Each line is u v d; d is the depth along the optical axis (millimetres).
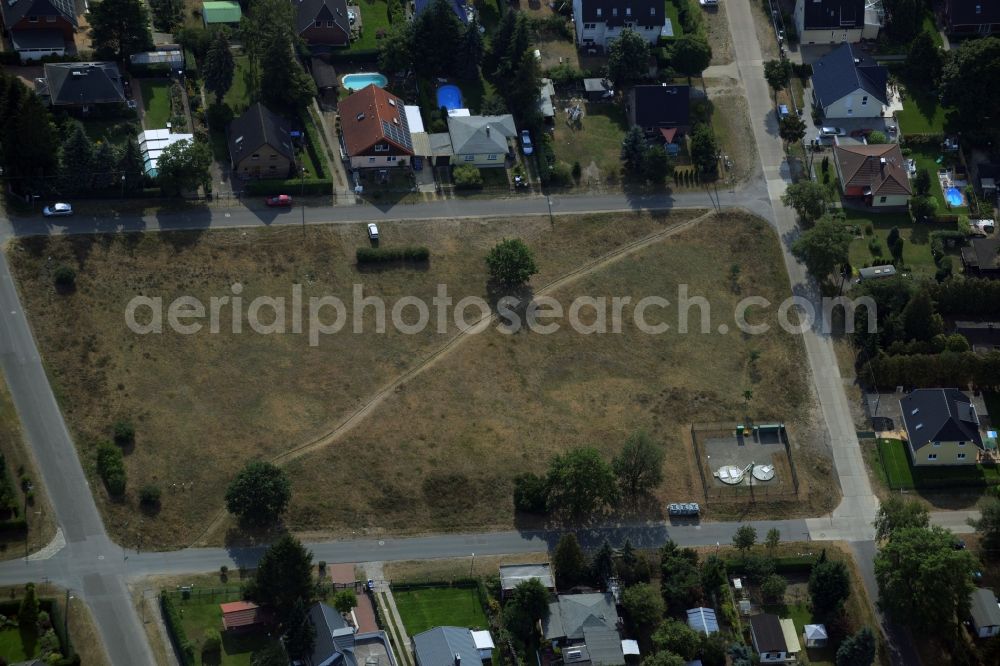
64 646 180125
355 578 194375
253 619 184500
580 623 189875
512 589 193000
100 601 186625
